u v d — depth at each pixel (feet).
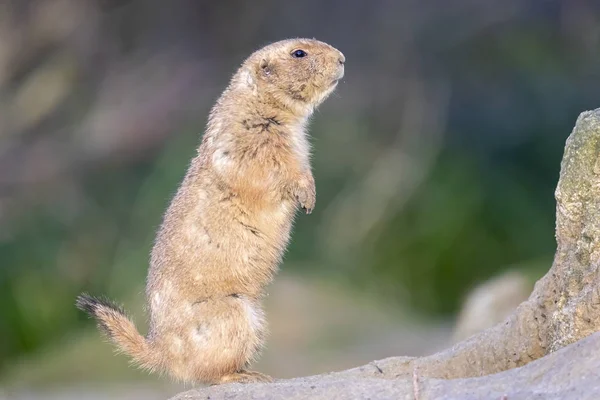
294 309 103.30
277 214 47.42
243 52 157.17
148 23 161.27
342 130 142.72
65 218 138.31
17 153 150.71
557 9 147.95
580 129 38.88
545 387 32.73
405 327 102.99
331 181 138.62
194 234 45.62
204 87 154.51
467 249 130.11
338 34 151.84
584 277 38.19
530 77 143.95
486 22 147.54
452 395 34.09
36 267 128.47
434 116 142.72
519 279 80.69
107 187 144.87
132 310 99.09
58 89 157.89
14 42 159.43
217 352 44.42
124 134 149.28
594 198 38.45
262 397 37.27
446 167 137.39
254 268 46.37
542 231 132.67
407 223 133.28
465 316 80.53
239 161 47.09
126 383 94.07
